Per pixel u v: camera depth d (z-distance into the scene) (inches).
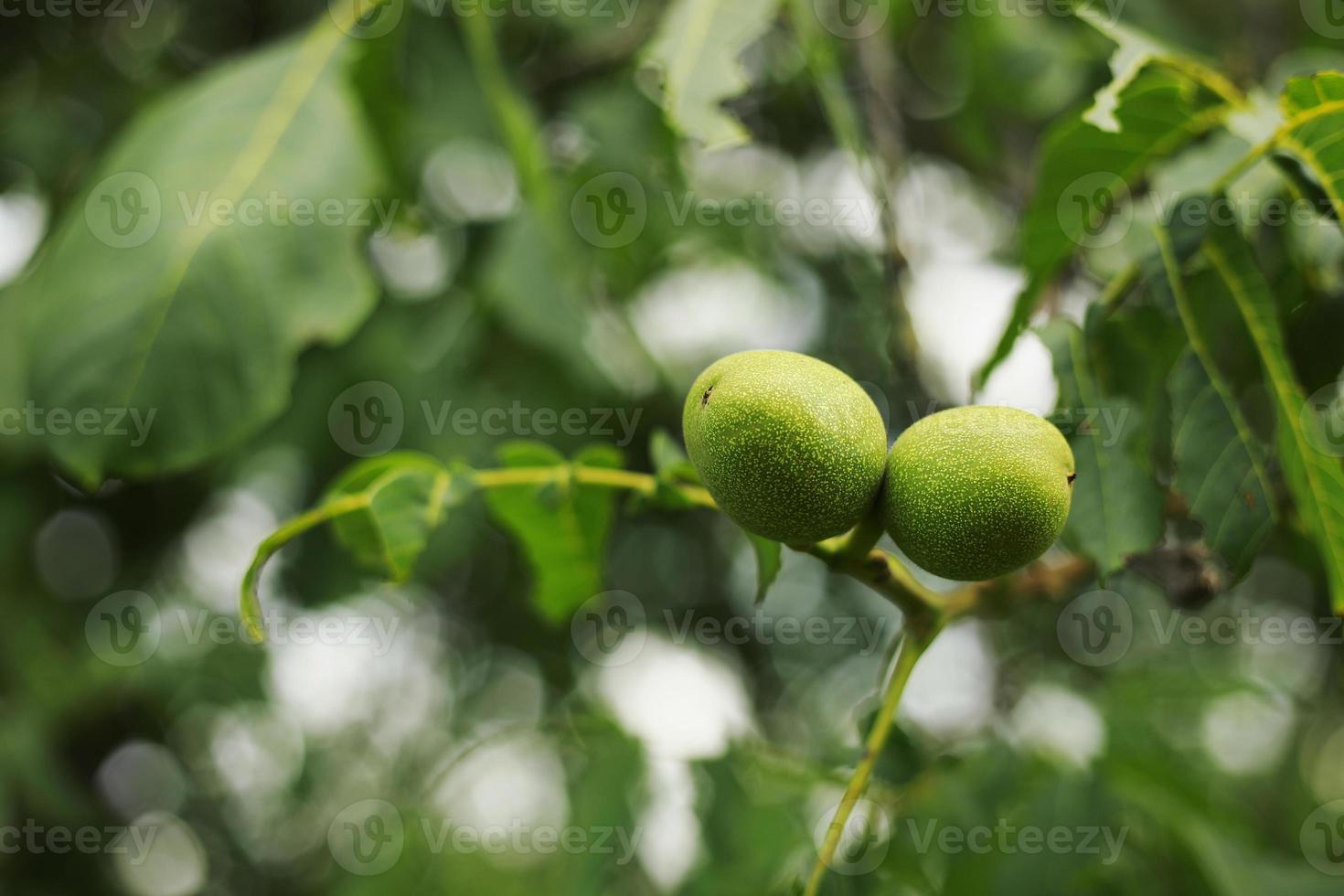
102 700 149.5
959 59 136.3
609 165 127.4
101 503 140.6
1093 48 124.3
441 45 119.9
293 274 84.7
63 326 81.4
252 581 63.1
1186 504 65.7
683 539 173.3
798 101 150.9
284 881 176.1
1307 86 58.6
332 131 89.9
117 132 137.2
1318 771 199.3
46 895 150.4
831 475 51.1
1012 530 51.2
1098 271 86.0
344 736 171.6
